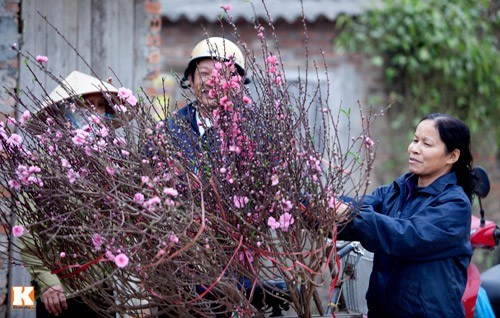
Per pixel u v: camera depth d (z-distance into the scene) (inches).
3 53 207.5
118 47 226.5
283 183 130.7
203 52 162.9
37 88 210.4
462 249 147.5
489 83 378.6
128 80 227.9
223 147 134.6
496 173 381.1
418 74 373.7
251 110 136.5
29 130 136.2
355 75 373.1
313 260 133.3
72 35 219.6
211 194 132.1
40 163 135.8
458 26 370.3
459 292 145.8
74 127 138.6
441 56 372.2
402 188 155.3
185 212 124.9
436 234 142.3
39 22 214.2
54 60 216.1
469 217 147.2
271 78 141.6
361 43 369.1
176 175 129.2
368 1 371.2
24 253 152.3
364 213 140.7
